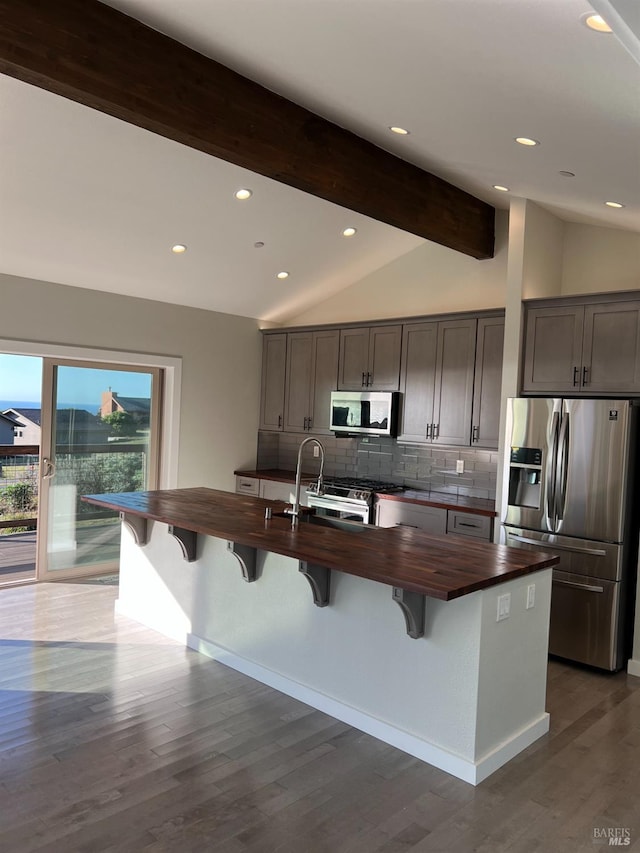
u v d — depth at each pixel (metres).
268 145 3.47
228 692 3.55
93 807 2.51
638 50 1.61
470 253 5.22
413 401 5.66
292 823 2.46
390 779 2.78
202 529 3.54
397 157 4.30
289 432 6.66
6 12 2.50
